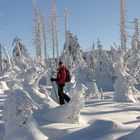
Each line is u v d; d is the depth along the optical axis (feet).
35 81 42.98
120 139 20.67
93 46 170.40
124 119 34.71
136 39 133.28
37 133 24.03
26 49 173.06
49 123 30.68
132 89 58.75
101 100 57.16
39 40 164.76
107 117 35.83
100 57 138.72
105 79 129.70
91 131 22.49
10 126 24.34
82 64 176.76
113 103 50.83
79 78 135.74
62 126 28.91
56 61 163.53
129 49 127.24
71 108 32.01
